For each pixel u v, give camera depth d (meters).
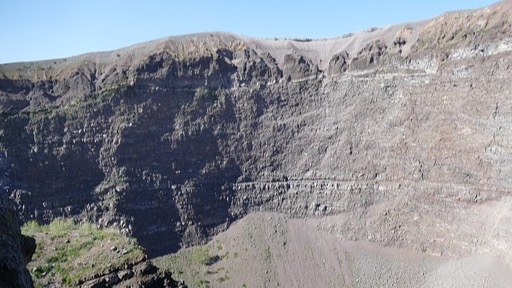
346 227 146.12
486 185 129.62
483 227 124.50
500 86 135.25
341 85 167.38
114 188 144.12
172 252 142.62
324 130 163.88
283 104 170.12
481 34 144.38
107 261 61.78
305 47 187.75
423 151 144.50
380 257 134.75
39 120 145.38
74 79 156.38
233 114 167.00
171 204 149.75
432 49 153.62
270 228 149.88
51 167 140.62
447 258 126.69
